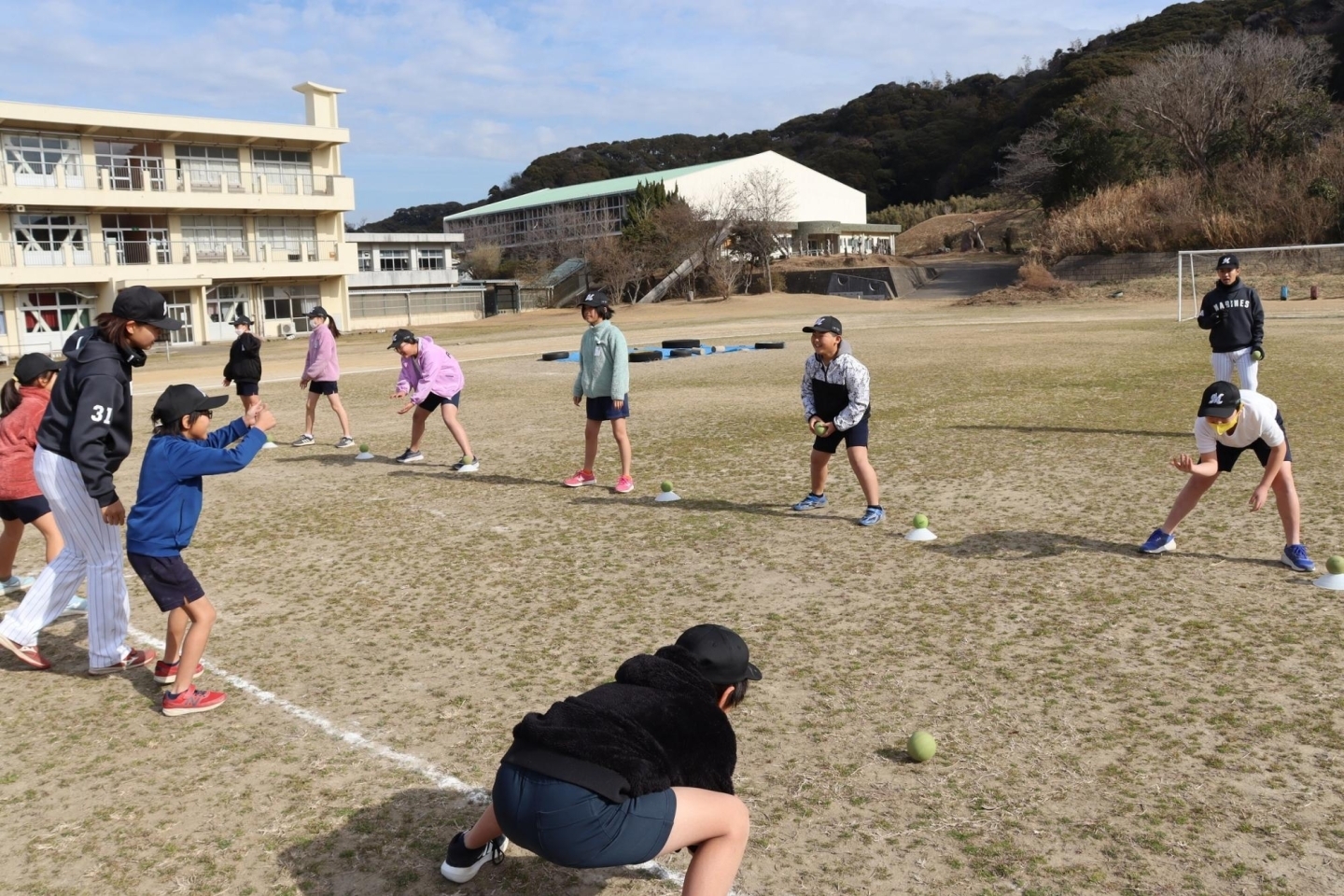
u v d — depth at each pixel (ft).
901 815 12.28
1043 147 219.61
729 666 10.14
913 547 23.90
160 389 76.18
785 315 152.05
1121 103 197.67
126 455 16.71
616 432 30.83
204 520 29.40
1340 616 18.28
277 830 12.48
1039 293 149.38
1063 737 14.14
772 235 212.02
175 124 149.89
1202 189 165.37
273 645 19.02
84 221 148.05
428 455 39.27
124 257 151.23
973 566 22.22
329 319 41.37
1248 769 13.06
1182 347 71.67
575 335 124.67
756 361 74.74
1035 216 251.39
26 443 21.30
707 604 20.44
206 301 161.99
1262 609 18.79
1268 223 148.46
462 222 308.60
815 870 11.21
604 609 20.35
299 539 26.86
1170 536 22.49
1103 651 17.17
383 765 14.06
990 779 13.06
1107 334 86.28
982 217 292.20
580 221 249.75
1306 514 25.13
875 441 38.32
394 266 223.71
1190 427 38.29
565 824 9.06
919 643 17.85
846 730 14.61
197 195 154.30
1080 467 31.89
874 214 338.34
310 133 164.04
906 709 15.21
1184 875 10.88
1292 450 32.86
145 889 11.32
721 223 208.44
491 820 10.77
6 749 14.99
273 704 16.30
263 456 40.09
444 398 35.37
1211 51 193.67
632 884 11.37
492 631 19.35
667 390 58.03
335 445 42.34
